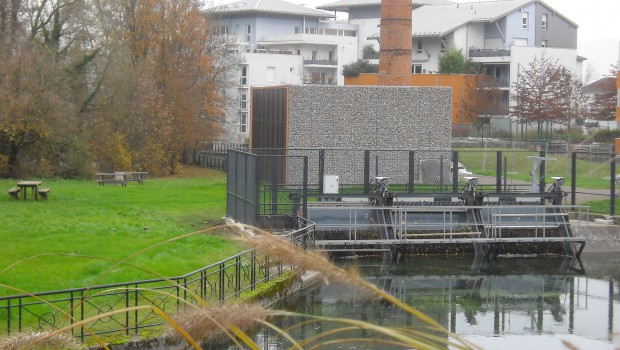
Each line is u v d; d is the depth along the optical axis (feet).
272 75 264.11
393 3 136.36
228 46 195.62
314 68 272.92
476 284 67.67
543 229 79.20
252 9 290.15
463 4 251.19
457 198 90.63
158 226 75.41
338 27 307.58
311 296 59.88
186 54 169.99
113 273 52.85
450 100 113.39
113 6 153.28
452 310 58.39
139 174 123.54
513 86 202.59
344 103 111.24
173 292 48.37
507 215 79.25
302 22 301.84
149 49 168.45
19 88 127.54
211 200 99.50
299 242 63.26
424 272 72.23
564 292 65.10
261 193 85.87
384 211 79.30
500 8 237.04
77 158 132.98
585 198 99.60
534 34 240.32
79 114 140.87
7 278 50.14
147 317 42.55
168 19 167.94
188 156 192.03
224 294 48.39
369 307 57.67
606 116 140.36
